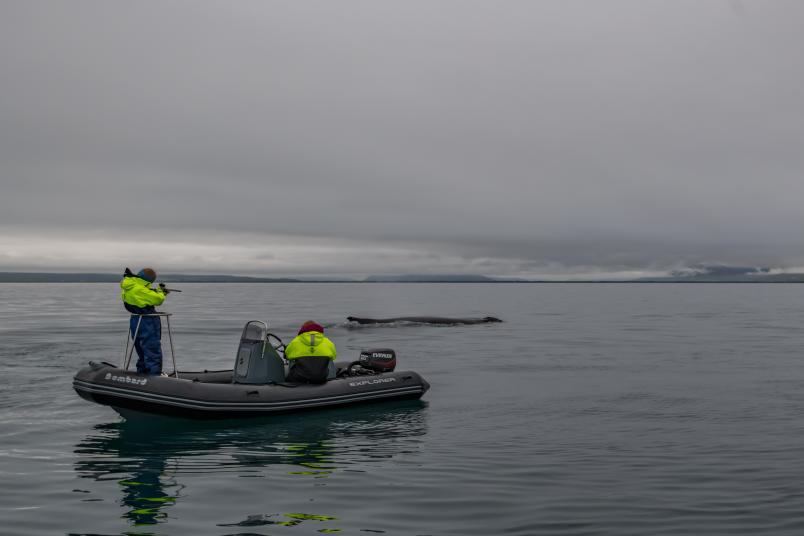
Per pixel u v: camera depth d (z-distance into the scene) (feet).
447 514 19.92
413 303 225.56
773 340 82.74
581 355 65.00
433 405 38.81
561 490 22.27
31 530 18.58
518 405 38.75
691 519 19.42
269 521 19.33
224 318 122.72
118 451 27.73
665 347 73.26
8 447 28.35
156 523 19.16
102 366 34.17
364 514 19.92
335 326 101.09
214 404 33.35
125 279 34.12
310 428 32.48
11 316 125.70
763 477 23.70
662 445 28.78
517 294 417.28
